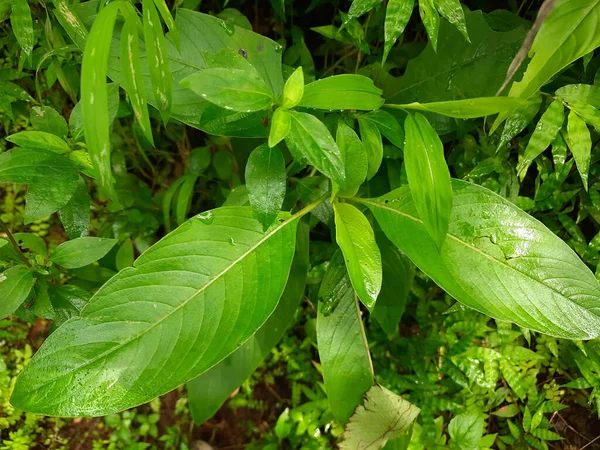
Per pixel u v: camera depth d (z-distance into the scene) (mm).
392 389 394
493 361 388
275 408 448
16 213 467
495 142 306
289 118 193
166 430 446
